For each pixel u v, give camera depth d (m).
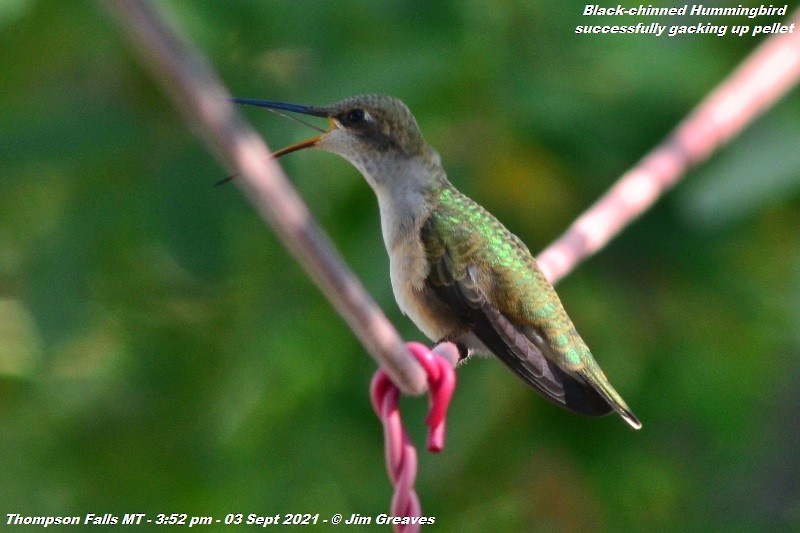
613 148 10.12
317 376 10.53
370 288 9.80
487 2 10.01
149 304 10.62
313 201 10.25
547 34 10.12
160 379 10.81
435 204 9.05
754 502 11.64
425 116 9.90
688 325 10.84
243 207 8.95
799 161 8.41
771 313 10.88
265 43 9.49
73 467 10.78
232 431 10.67
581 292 10.45
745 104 8.27
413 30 9.62
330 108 9.20
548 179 10.16
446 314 8.89
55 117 9.04
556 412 10.34
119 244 9.16
